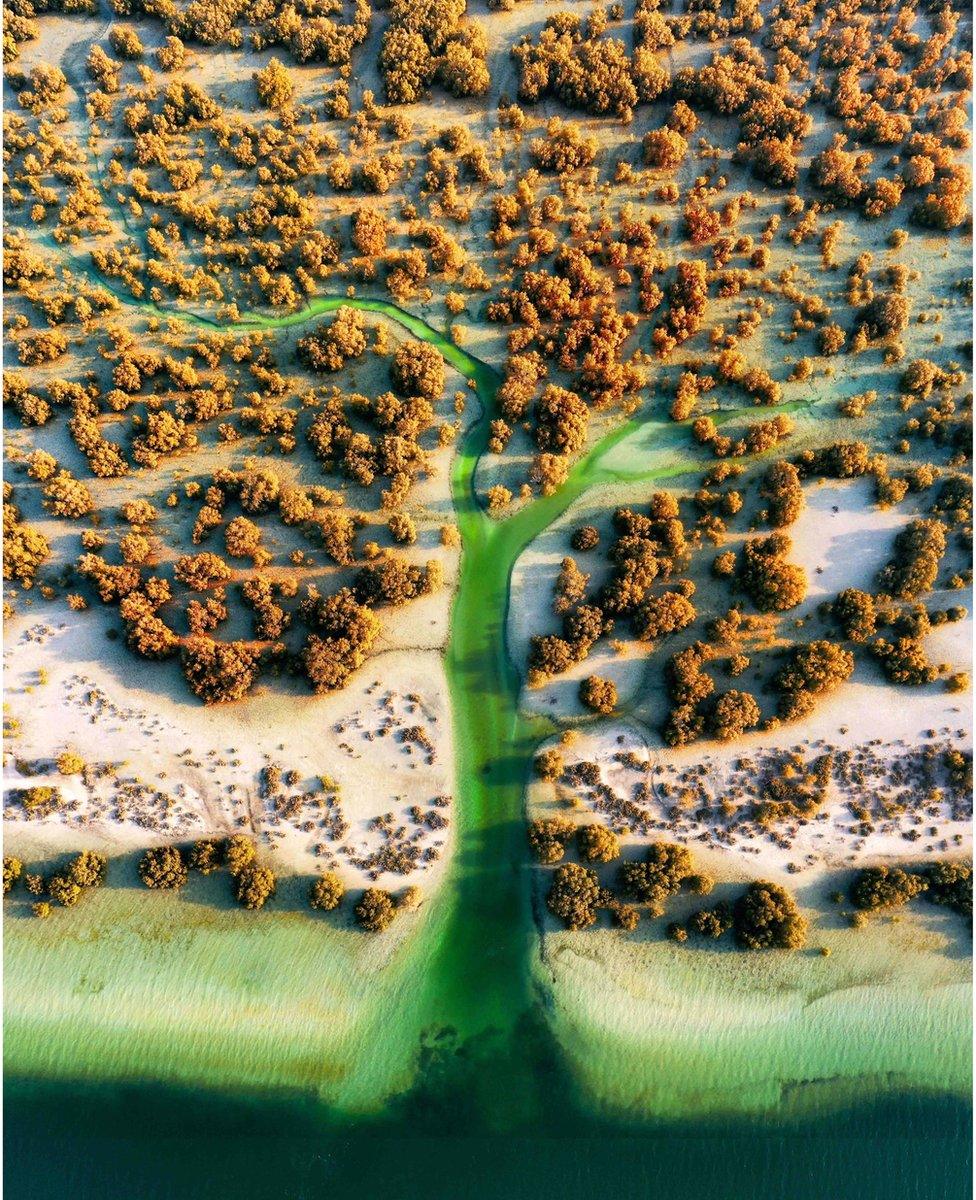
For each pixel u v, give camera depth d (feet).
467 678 239.71
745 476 248.73
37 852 230.68
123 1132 212.23
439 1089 217.56
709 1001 219.82
